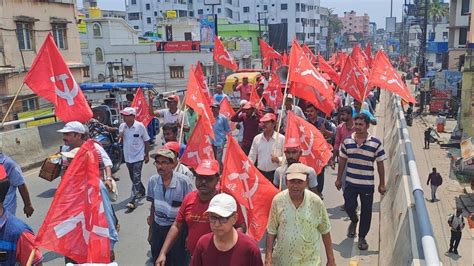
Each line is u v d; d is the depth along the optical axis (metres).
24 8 22.61
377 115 21.22
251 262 3.55
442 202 18.80
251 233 4.86
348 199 6.56
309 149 6.61
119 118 14.66
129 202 8.70
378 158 6.36
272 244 4.43
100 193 4.18
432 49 64.75
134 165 8.65
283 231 4.30
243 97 17.89
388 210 7.34
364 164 6.37
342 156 6.57
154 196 5.04
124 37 44.69
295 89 8.02
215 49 16.73
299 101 11.47
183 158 6.41
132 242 7.02
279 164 6.59
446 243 14.62
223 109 11.59
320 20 103.12
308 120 8.93
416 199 4.50
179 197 4.95
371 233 7.17
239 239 3.57
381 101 28.86
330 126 9.02
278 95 11.95
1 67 21.22
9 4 21.72
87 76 43.47
